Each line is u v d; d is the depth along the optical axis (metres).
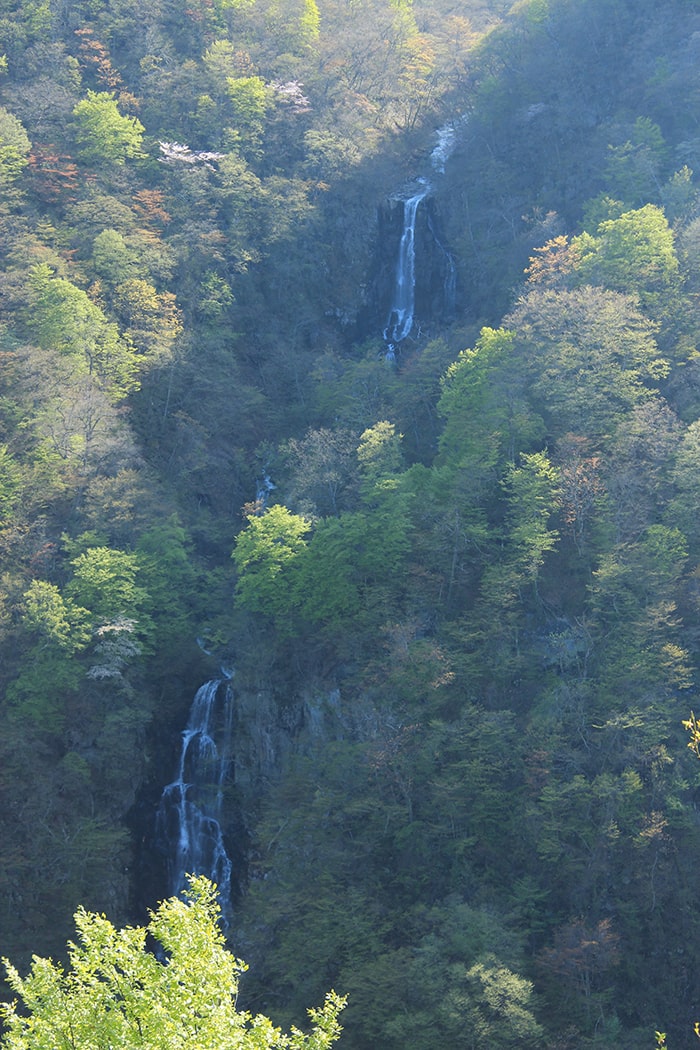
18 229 168.38
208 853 119.19
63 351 144.88
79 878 106.06
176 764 122.25
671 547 111.25
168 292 167.62
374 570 123.06
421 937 94.44
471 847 102.69
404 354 190.00
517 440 129.38
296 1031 52.03
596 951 90.44
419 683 111.88
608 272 144.50
